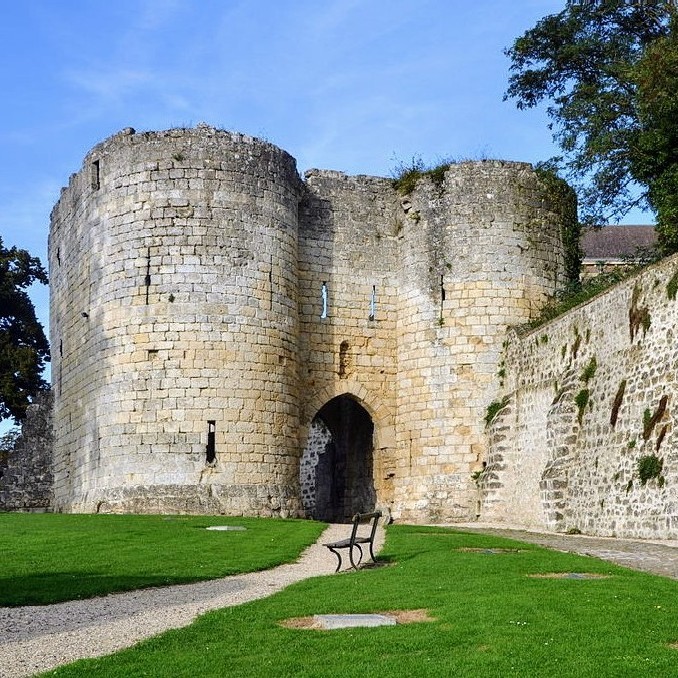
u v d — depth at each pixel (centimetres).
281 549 2309
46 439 4800
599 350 2939
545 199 4022
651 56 3544
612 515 2677
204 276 3562
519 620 1278
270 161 3738
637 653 1103
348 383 4019
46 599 1577
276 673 1057
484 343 3850
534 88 4616
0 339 6094
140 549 2256
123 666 1091
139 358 3541
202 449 3475
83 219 3900
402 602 1463
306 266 4025
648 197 3891
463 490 3766
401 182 4119
